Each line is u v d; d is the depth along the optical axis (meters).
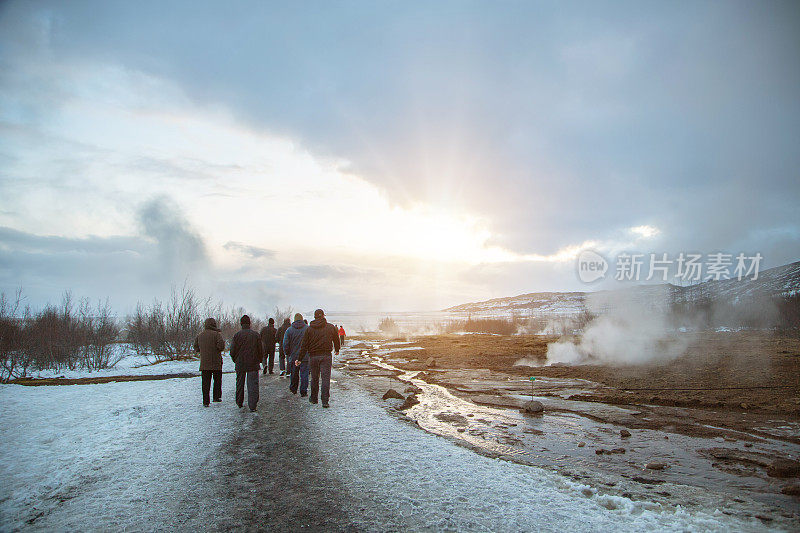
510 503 4.61
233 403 9.77
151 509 4.43
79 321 19.78
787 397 10.26
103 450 6.28
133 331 24.33
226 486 5.04
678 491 5.18
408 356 22.70
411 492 4.87
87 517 4.25
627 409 9.80
